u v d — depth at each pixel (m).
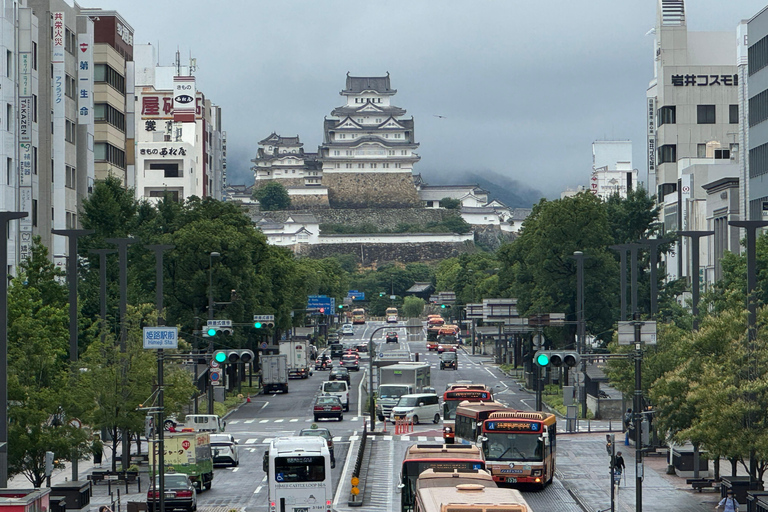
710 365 83.19
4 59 154.38
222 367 178.75
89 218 163.50
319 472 76.62
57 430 84.62
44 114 174.25
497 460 89.06
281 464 76.38
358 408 172.00
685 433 80.31
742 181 183.25
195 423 126.69
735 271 131.62
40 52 174.62
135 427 100.69
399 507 85.88
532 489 92.19
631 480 97.88
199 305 178.88
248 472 106.62
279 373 195.25
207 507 86.25
